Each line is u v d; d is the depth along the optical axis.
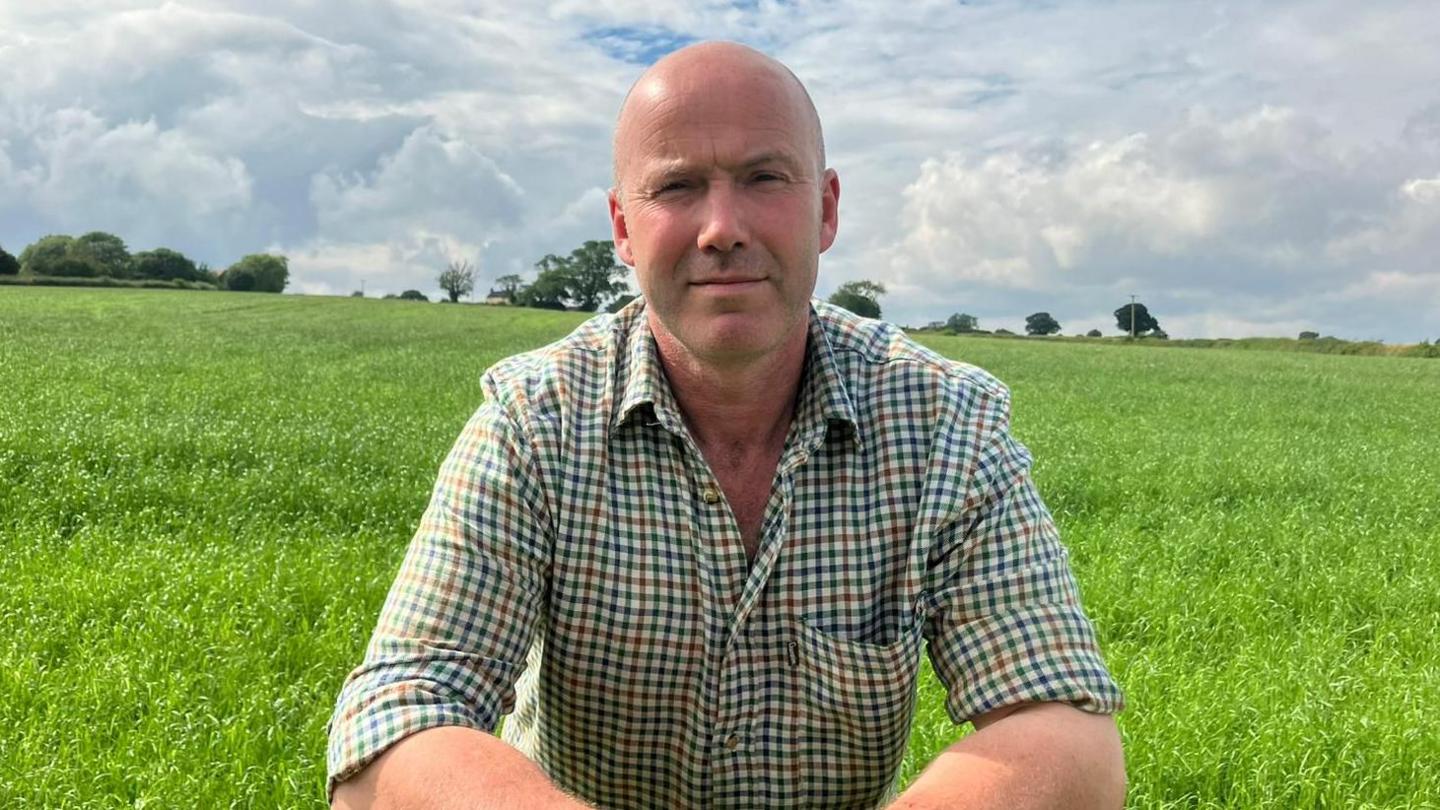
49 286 88.50
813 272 1.83
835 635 1.86
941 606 1.88
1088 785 1.67
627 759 2.00
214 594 6.23
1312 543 9.05
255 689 4.82
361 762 1.66
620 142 1.85
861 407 1.90
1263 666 5.68
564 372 1.93
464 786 1.56
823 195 1.96
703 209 1.73
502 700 1.86
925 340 62.38
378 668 1.77
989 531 1.86
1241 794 4.29
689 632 1.87
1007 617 1.82
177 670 5.04
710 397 1.87
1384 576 7.94
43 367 21.62
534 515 1.85
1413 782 4.39
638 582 1.85
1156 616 6.68
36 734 4.25
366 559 7.39
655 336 1.91
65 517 8.54
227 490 9.38
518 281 130.25
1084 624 1.83
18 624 5.61
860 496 1.87
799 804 1.95
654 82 1.79
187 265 125.50
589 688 1.93
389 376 24.41
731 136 1.73
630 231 1.83
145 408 15.81
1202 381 33.44
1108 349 57.53
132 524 8.20
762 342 1.76
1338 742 4.78
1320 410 24.70
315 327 44.94
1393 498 11.74
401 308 70.00
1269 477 12.87
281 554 7.07
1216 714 4.95
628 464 1.87
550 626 1.93
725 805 1.95
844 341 2.01
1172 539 9.06
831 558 1.86
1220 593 7.32
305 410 16.94
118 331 35.78
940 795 1.59
